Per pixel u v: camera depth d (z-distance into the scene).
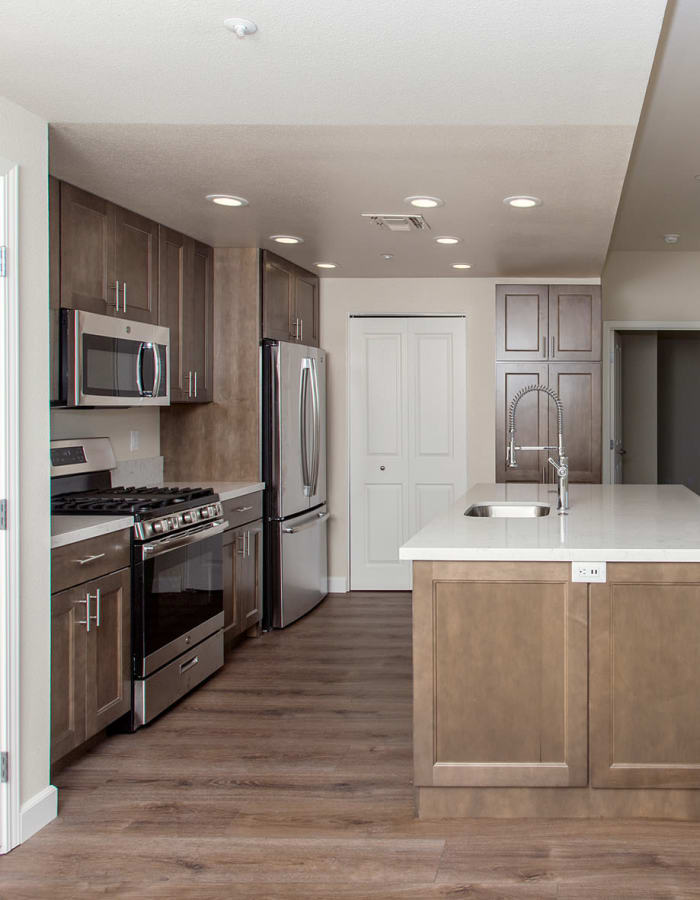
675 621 2.57
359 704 3.73
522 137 2.89
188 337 4.55
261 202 3.78
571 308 5.70
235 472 4.97
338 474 6.15
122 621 3.28
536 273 5.80
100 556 3.09
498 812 2.65
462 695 2.64
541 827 2.57
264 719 3.54
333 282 6.10
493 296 6.04
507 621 2.62
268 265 5.01
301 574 5.38
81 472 3.99
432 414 6.13
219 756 3.14
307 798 2.77
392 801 2.75
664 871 2.29
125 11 2.02
